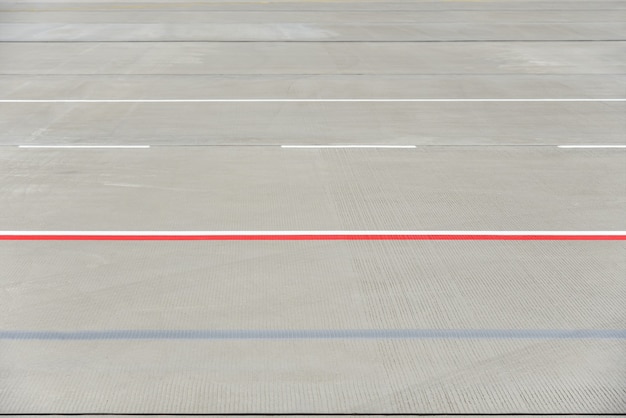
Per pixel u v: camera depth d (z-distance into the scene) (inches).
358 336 236.2
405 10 1095.0
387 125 491.2
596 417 198.4
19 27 913.5
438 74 650.8
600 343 233.3
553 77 641.0
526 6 1154.7
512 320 247.0
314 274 278.5
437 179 387.2
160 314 249.0
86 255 294.8
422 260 291.7
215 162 413.4
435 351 228.4
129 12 1068.5
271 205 349.1
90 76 637.3
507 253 299.3
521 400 205.2
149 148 438.3
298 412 199.5
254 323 243.4
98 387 209.5
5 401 202.5
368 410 200.4
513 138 463.5
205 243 306.2
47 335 235.8
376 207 347.6
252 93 578.9
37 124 489.7
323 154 428.5
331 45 791.1
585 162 418.3
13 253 296.5
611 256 297.7
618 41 823.7
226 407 201.2
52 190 368.5
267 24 940.6
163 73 649.6
